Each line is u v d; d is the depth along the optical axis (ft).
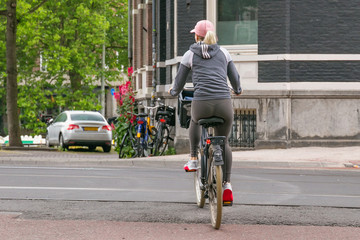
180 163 139.13
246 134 177.88
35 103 376.89
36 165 136.87
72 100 380.37
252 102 175.73
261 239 53.31
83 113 240.32
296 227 58.80
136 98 264.93
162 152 169.07
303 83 175.32
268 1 176.55
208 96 59.41
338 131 173.88
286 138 173.47
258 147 174.29
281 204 73.15
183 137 178.29
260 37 177.58
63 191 83.05
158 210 67.82
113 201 74.28
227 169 59.82
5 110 460.14
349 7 176.14
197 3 183.62
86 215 64.23
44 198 75.82
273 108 174.19
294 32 176.04
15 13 228.43
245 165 138.82
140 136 166.81
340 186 94.22
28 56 372.17
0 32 367.86
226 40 183.52
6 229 56.54
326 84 175.01
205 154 62.69
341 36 175.73
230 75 61.67
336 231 57.00
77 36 375.04
